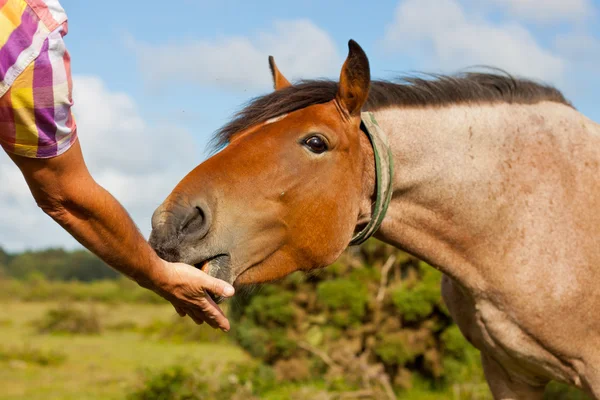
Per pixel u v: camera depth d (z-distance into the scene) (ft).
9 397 30.01
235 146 7.09
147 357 46.52
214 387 23.59
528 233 8.04
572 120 8.61
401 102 8.11
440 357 26.58
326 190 7.19
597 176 8.25
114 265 5.41
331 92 7.68
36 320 74.38
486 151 8.16
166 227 6.38
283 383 27.48
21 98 4.33
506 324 8.24
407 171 8.00
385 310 27.45
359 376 25.23
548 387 21.75
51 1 4.37
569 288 7.91
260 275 7.19
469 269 8.34
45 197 4.88
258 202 6.89
